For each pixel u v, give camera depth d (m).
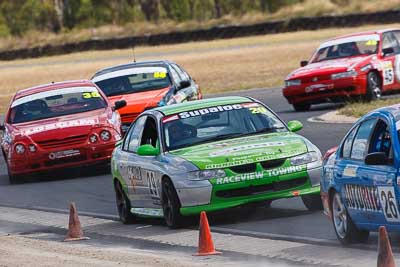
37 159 51.12
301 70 69.50
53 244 33.19
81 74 139.00
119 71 62.84
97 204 42.78
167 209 34.44
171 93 60.09
